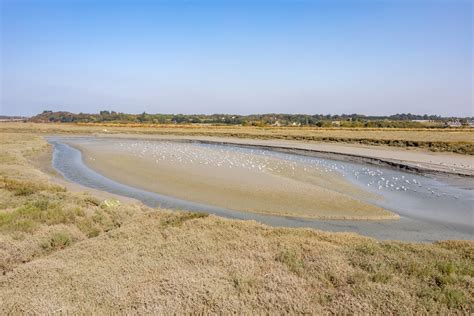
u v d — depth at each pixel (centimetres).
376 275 771
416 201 2228
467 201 2242
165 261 861
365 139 6331
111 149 4847
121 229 1161
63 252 944
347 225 1716
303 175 2936
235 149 5619
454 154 4644
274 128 11544
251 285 723
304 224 1714
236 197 2161
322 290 714
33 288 694
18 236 1087
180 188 2394
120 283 723
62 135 8344
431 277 791
